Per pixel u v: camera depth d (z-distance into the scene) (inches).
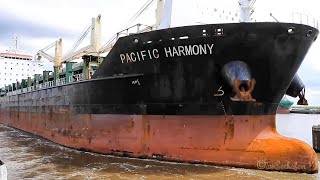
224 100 462.6
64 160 523.2
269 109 490.6
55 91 760.3
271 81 464.1
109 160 515.2
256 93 466.6
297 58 463.8
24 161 519.5
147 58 491.5
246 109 467.2
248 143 465.1
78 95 632.4
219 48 443.5
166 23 524.7
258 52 442.0
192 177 407.2
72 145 648.4
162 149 494.9
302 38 451.5
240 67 440.1
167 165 470.3
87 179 406.6
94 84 579.5
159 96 496.1
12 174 433.7
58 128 729.6
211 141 469.1
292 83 542.9
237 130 466.3
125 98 531.8
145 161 498.6
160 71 485.7
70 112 667.4
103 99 565.9
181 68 469.7
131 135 527.5
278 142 454.3
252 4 555.2
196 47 450.6
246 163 453.1
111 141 552.4
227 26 434.3
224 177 406.6
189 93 476.1
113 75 545.6
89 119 598.5
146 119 513.0
